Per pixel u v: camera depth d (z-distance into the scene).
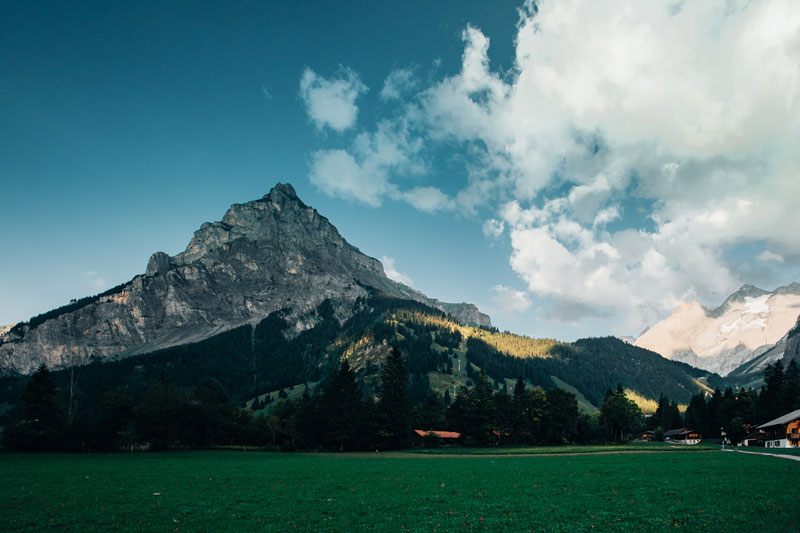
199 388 152.75
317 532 26.91
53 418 111.94
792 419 111.50
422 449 119.12
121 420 116.38
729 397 180.25
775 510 30.02
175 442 119.56
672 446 117.00
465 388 156.00
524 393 151.38
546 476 52.31
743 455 79.19
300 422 126.88
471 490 42.06
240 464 72.56
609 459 76.00
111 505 34.72
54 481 48.44
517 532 26.69
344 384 126.69
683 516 29.09
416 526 28.16
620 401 167.75
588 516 30.34
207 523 29.02
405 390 130.50
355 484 46.62
